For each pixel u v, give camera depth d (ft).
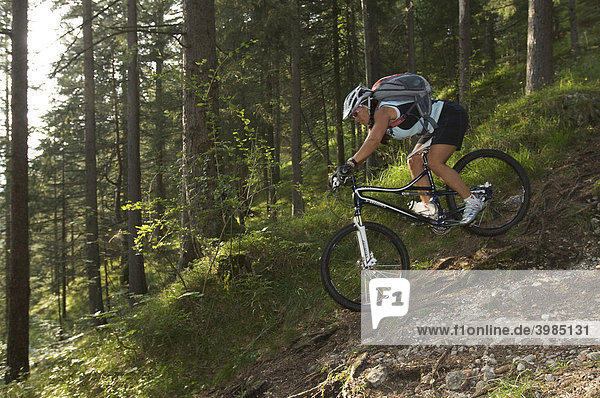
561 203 13.65
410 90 10.98
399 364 9.28
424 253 14.16
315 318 13.19
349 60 53.72
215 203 16.55
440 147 11.43
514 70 57.21
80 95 58.54
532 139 18.86
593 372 7.07
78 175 71.26
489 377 7.96
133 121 41.98
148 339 15.35
